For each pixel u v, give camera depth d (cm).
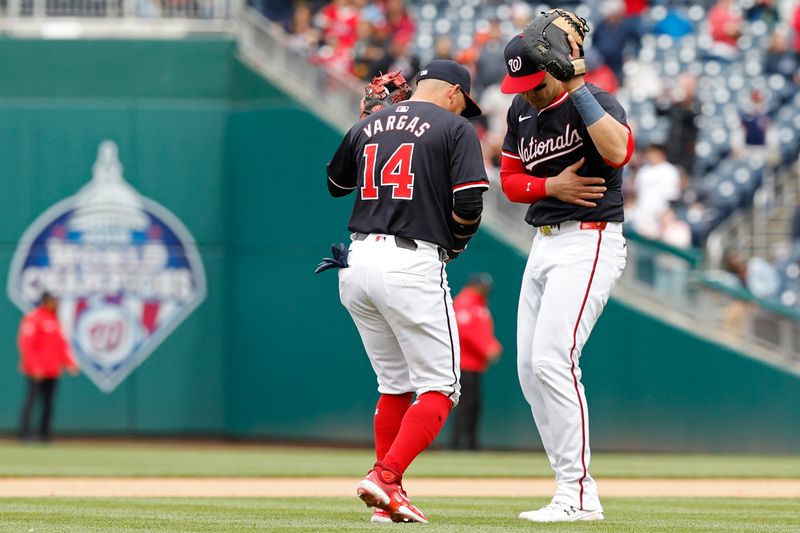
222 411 5641
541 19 1798
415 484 3098
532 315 1952
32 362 5094
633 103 5828
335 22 5909
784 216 5588
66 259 5578
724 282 4897
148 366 5609
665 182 5222
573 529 1706
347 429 5253
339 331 5297
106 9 5722
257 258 5547
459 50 5988
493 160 5144
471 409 4656
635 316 4772
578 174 1880
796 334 4722
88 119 5625
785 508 2303
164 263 5634
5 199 5566
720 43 6169
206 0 5766
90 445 5319
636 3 6131
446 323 1778
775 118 5912
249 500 2433
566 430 1853
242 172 5612
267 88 5541
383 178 1767
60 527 1752
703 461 4269
